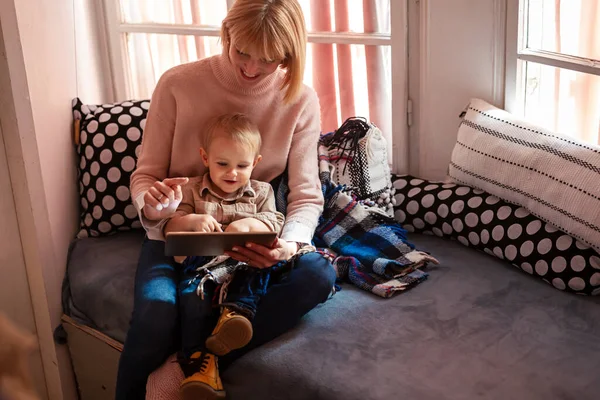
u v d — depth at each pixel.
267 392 1.65
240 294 1.70
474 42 2.13
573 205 1.81
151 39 2.54
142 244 2.01
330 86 2.38
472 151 2.08
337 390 1.55
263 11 1.67
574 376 1.53
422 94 2.25
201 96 1.88
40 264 2.04
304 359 1.65
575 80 1.91
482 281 1.94
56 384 2.17
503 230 2.00
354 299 1.90
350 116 2.39
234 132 1.76
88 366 2.13
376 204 2.18
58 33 2.18
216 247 1.58
